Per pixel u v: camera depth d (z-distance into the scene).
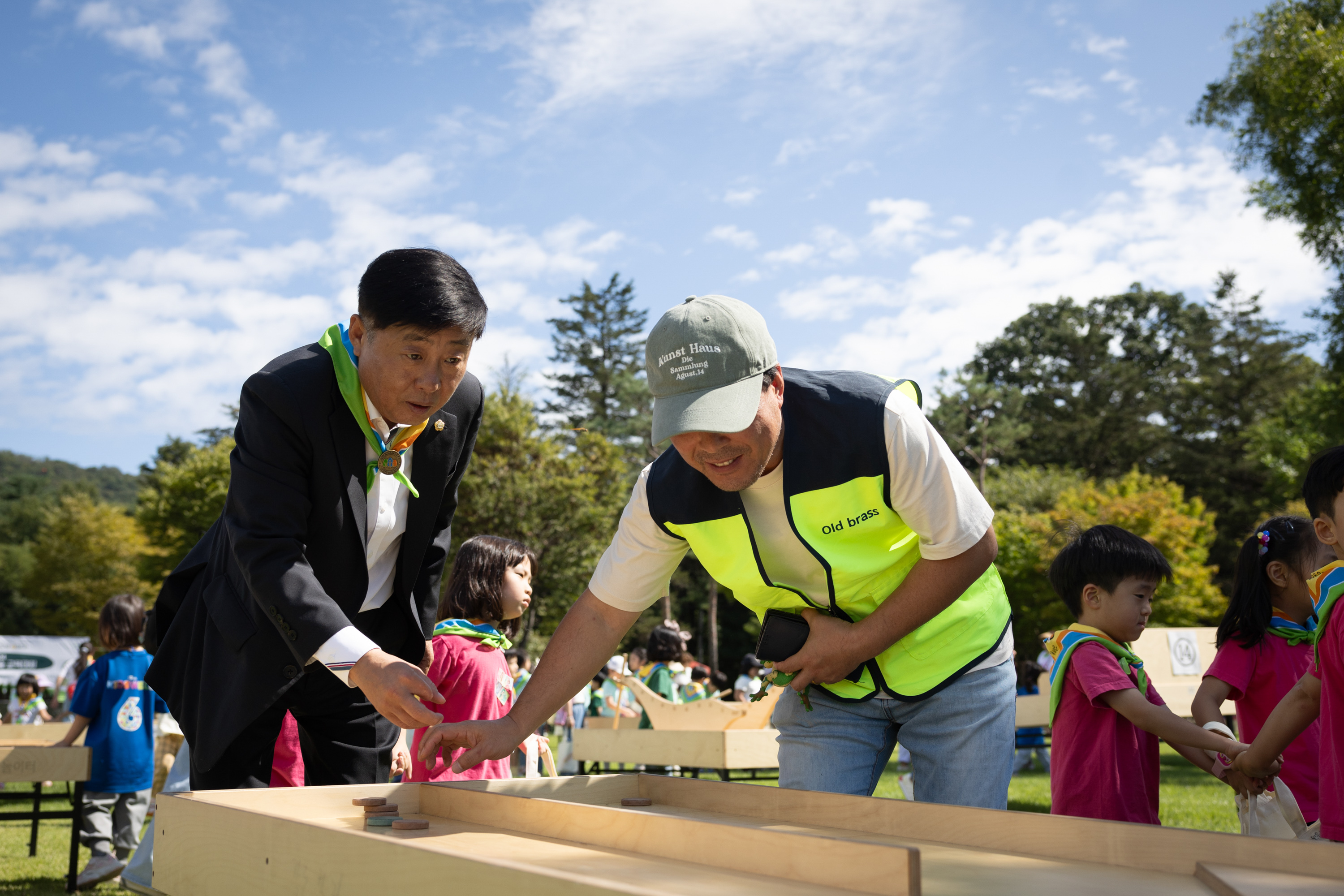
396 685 1.82
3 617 55.25
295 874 1.26
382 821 1.54
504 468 25.61
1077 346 49.44
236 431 2.20
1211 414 46.44
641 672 10.52
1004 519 26.34
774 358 1.92
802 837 1.09
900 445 1.99
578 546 25.56
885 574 2.16
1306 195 17.08
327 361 2.20
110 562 44.88
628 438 40.41
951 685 2.23
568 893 0.86
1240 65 17.80
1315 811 2.76
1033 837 1.33
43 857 6.25
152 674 2.39
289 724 2.88
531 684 2.09
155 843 1.70
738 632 39.69
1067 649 2.73
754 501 2.11
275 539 2.04
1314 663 2.22
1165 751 12.45
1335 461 2.18
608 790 1.88
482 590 3.65
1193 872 1.17
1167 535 23.47
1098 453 45.62
